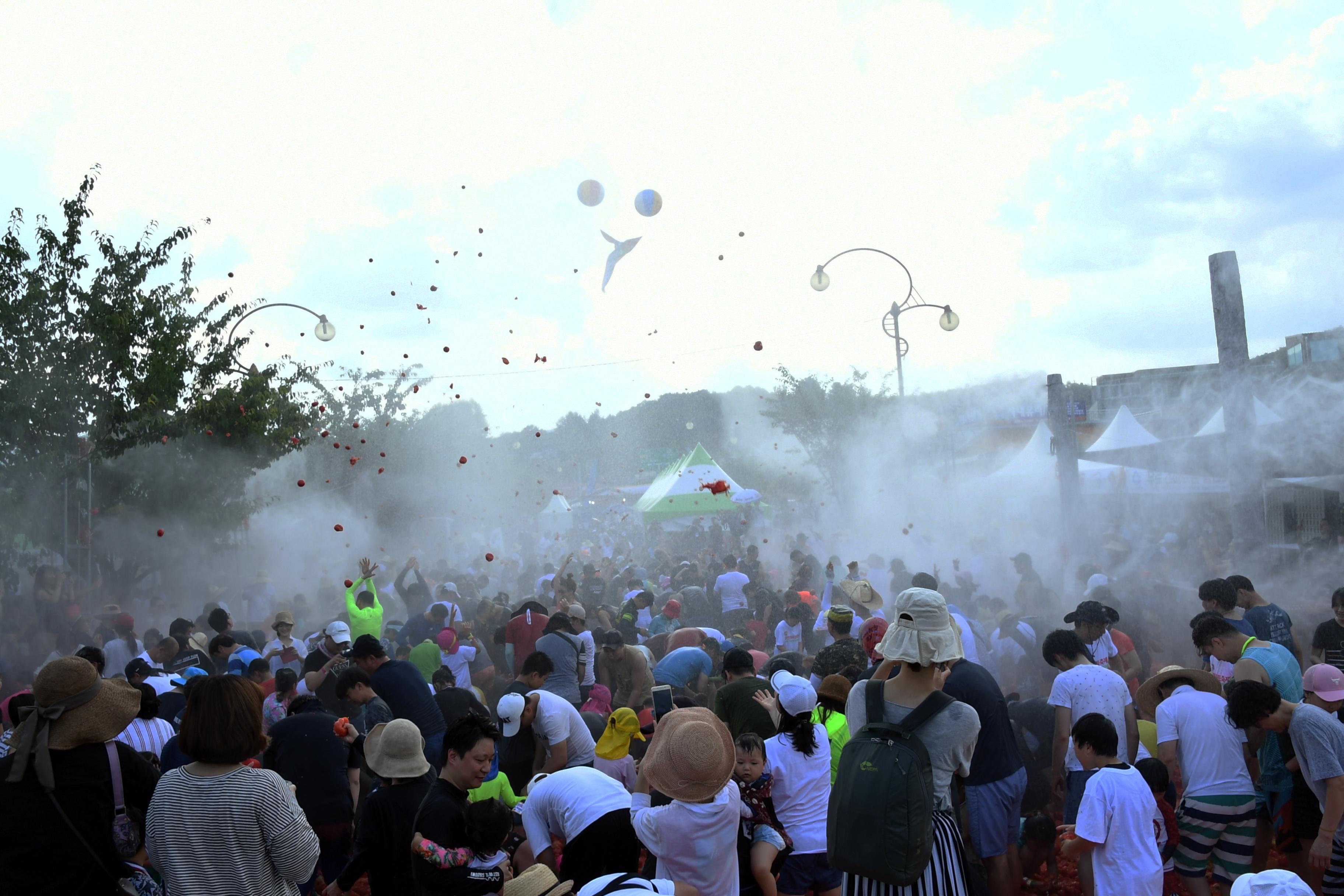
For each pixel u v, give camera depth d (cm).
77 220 1596
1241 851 538
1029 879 598
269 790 367
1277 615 709
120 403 1612
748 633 1127
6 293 1512
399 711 680
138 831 392
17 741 378
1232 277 1350
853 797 348
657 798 460
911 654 363
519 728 624
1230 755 540
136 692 399
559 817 473
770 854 454
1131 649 783
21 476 1495
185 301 1783
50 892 362
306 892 574
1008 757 524
